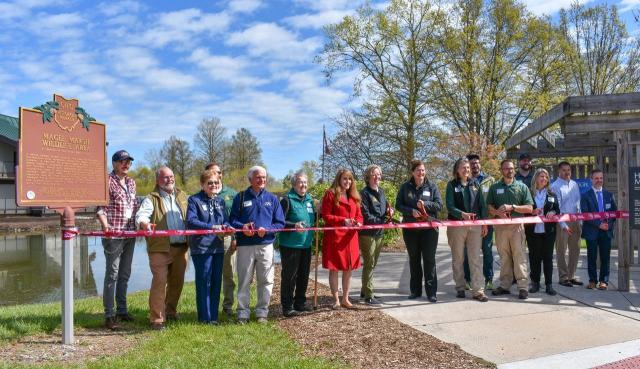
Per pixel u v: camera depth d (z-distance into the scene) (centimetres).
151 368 427
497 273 918
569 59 2595
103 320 616
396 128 2609
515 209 693
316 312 642
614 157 1512
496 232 728
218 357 457
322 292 770
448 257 1114
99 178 558
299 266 652
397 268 981
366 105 2652
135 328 584
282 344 506
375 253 688
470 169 720
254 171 604
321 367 433
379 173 695
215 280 602
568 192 778
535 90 2594
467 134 2369
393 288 788
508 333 541
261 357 458
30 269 1558
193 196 600
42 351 488
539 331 547
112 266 587
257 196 610
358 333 545
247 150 5947
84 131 545
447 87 2617
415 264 710
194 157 6112
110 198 595
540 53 2555
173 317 627
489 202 731
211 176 602
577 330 548
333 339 526
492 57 2564
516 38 2519
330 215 644
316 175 2797
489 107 2580
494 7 2558
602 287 746
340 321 596
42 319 612
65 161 524
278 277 948
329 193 652
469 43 2539
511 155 1678
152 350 484
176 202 616
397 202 714
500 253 728
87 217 3628
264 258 603
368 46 2661
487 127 2608
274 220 617
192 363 440
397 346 499
